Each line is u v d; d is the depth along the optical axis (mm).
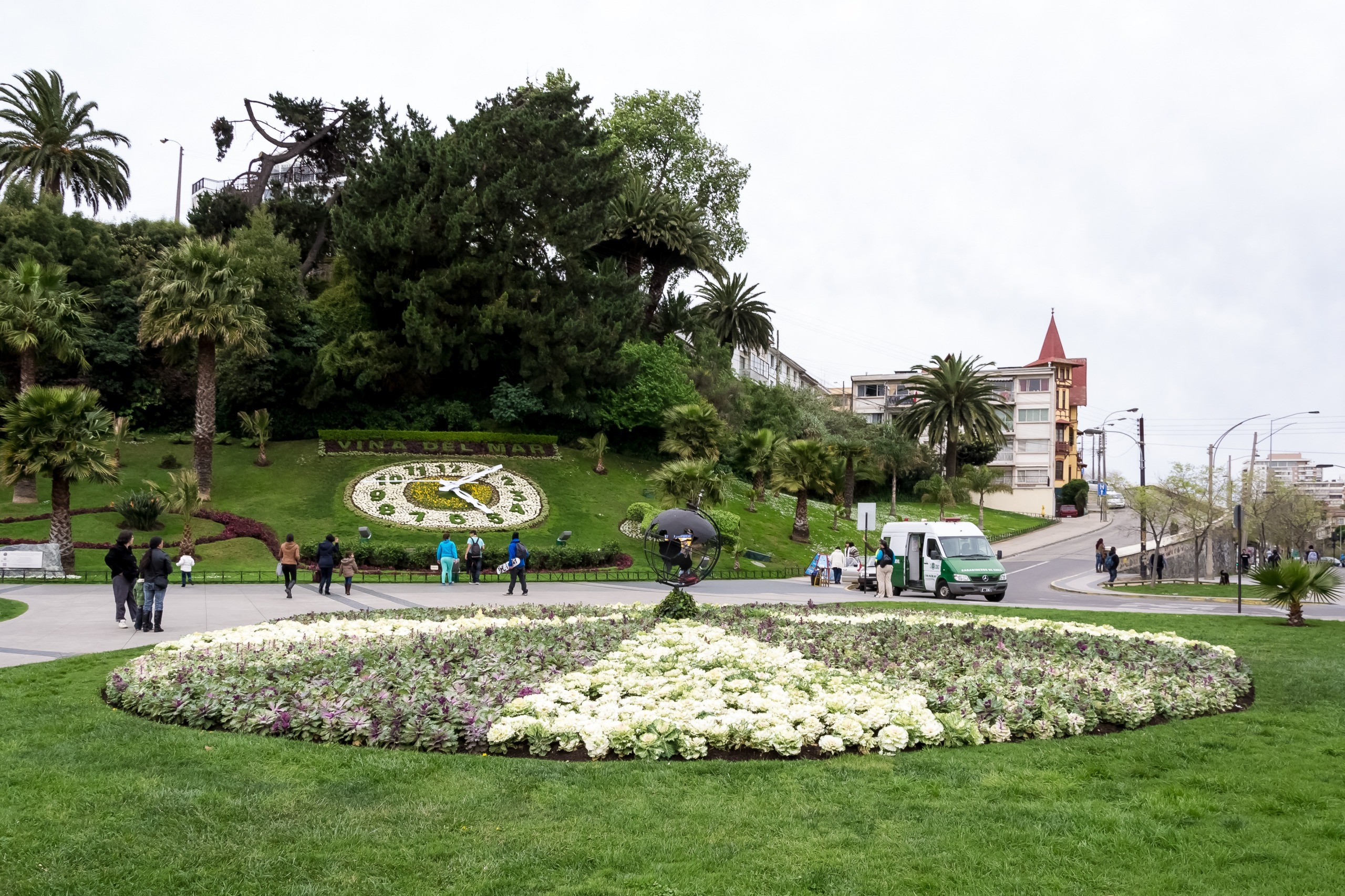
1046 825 6023
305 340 50281
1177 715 9547
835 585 36000
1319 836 5895
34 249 47438
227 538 35906
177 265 39094
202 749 7609
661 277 63562
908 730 8219
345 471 45281
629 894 4926
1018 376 94750
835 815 6211
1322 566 19141
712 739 7891
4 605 20484
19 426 29750
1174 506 41125
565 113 56969
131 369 50062
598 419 53938
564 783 6852
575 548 38469
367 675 9742
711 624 15555
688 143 66875
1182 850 5613
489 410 53719
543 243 53031
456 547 35875
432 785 6750
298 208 61625
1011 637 14297
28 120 53594
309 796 6438
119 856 5344
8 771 6922
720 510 43906
